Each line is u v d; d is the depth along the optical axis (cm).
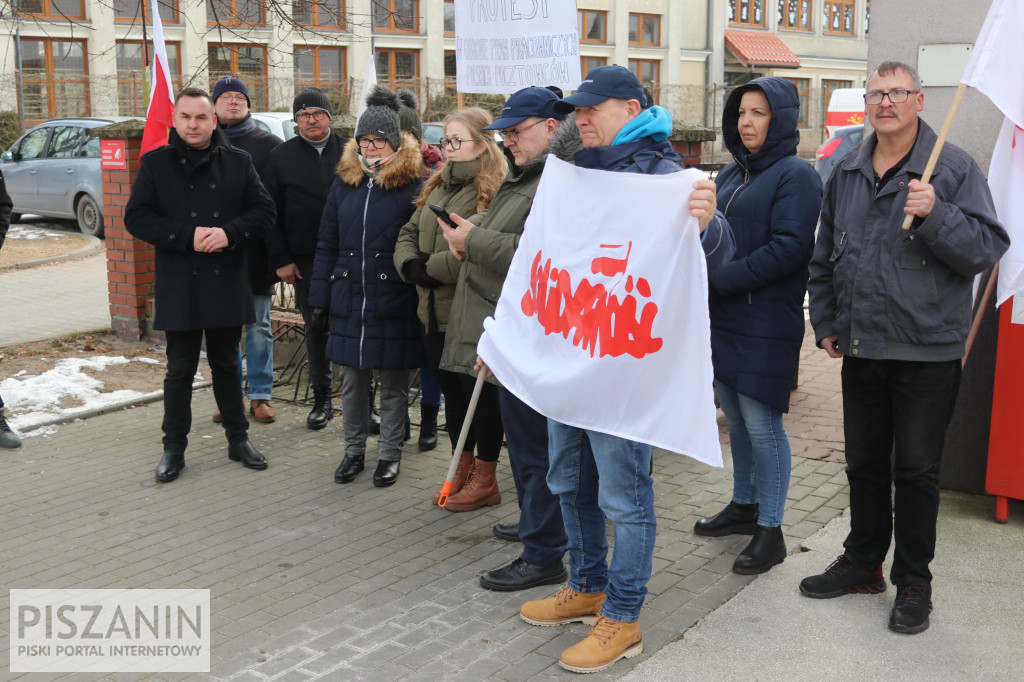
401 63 2834
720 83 3675
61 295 1034
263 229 538
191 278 523
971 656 338
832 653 342
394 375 517
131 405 669
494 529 457
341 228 519
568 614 368
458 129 462
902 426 359
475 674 334
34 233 1502
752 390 400
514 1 482
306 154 611
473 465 507
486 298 427
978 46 351
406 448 588
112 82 2281
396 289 506
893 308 350
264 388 637
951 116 332
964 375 482
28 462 562
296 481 533
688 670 333
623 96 335
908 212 333
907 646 346
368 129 507
